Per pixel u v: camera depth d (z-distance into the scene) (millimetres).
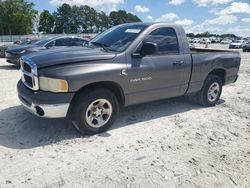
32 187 3254
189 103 6758
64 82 4121
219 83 6582
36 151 4074
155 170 3684
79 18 112938
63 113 4262
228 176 3625
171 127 5195
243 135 4980
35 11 95625
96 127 4645
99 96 4512
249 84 9742
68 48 5039
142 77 4930
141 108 6203
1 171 3543
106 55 4551
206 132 5035
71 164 3760
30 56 4555
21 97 4656
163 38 5297
